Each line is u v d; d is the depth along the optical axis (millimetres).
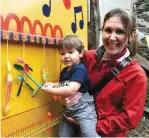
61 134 1559
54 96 1552
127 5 4152
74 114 1471
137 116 1383
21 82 1285
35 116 1395
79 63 1492
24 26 1275
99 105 1458
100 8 3486
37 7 1366
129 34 1404
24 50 1304
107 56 1452
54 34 1511
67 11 1643
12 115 1247
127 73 1396
